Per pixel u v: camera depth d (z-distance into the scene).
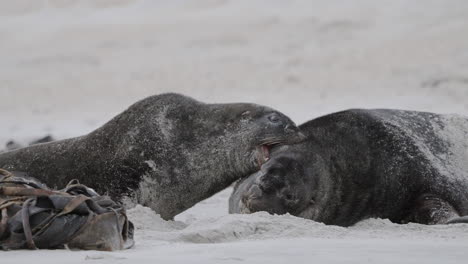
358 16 176.25
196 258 21.45
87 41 186.38
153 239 26.72
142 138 36.06
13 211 23.75
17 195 24.17
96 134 36.88
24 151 37.78
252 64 155.75
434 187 37.28
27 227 23.12
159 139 36.16
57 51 181.12
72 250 23.34
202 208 42.84
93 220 23.47
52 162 37.03
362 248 23.39
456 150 39.22
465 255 22.42
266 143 36.59
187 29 184.75
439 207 36.22
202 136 36.81
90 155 36.50
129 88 150.50
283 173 35.19
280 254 22.17
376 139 37.75
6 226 23.30
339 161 36.97
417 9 172.25
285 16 183.88
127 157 35.88
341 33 168.12
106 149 36.34
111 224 23.70
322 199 36.03
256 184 34.66
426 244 24.48
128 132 36.19
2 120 130.75
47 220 23.36
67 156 36.94
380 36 162.00
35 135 98.25
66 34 191.75
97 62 171.12
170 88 148.12
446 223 33.06
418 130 39.22
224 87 144.88
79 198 23.73
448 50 145.62
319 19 178.62
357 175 36.94
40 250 23.17
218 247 23.56
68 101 145.00
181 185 36.44
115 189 35.91
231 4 199.12
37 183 25.55
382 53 150.75
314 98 131.00
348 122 38.06
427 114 40.69
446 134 39.69
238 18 187.12
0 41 191.38
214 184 37.06
